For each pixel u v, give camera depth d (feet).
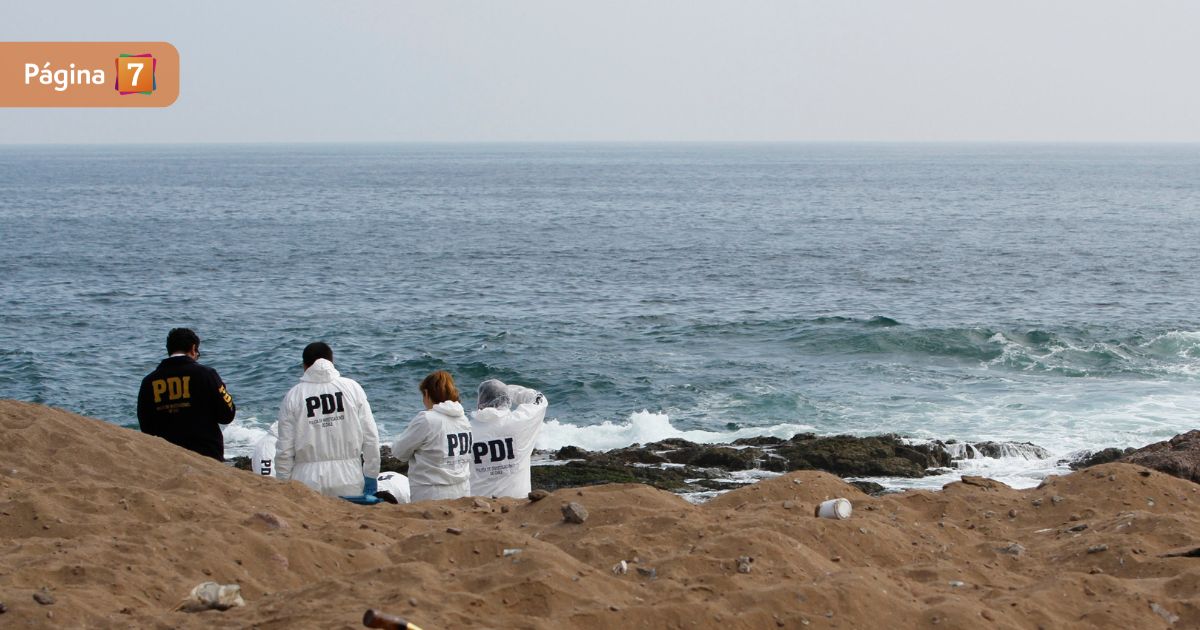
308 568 19.77
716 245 190.49
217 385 30.09
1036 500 24.75
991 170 622.13
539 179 495.82
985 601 17.98
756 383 78.07
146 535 20.36
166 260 163.12
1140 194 355.77
